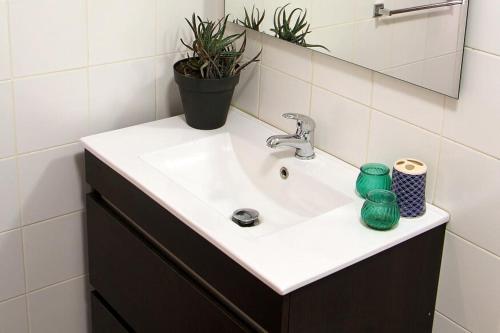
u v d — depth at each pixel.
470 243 1.74
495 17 1.55
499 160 1.62
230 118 2.24
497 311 1.72
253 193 2.05
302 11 1.96
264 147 2.05
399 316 1.79
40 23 1.95
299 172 1.94
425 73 1.69
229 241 1.63
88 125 2.15
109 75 2.13
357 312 1.67
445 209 1.77
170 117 2.25
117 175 1.97
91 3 2.02
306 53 2.00
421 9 1.66
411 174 1.70
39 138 2.07
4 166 2.04
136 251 1.97
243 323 1.66
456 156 1.71
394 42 1.73
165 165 2.04
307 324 1.57
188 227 1.73
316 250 1.61
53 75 2.03
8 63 1.94
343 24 1.84
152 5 2.13
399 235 1.67
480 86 1.61
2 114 1.98
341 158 1.99
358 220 1.72
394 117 1.81
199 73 2.12
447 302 1.84
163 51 2.21
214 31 2.28
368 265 1.64
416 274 1.77
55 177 2.15
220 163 2.13
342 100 1.93
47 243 2.21
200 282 1.79
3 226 2.11
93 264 2.23
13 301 2.21
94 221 2.15
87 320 2.41
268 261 1.56
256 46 2.17
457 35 1.60
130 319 2.11
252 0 2.12
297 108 2.08
